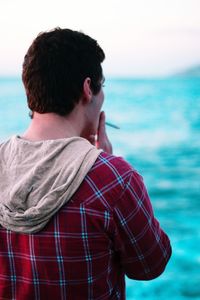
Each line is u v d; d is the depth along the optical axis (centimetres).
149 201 117
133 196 111
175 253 657
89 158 110
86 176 109
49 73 114
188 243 725
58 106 116
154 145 1647
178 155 1512
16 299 116
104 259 113
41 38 117
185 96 2948
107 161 111
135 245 113
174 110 2427
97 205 108
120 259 119
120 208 110
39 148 112
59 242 109
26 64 117
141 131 1886
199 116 2236
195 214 935
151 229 115
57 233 109
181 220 896
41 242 110
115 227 110
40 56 115
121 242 113
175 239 758
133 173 113
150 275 120
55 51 114
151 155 1509
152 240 116
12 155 114
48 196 105
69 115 118
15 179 110
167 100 2800
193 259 619
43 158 109
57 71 114
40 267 111
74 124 119
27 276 113
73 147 111
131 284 518
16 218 107
